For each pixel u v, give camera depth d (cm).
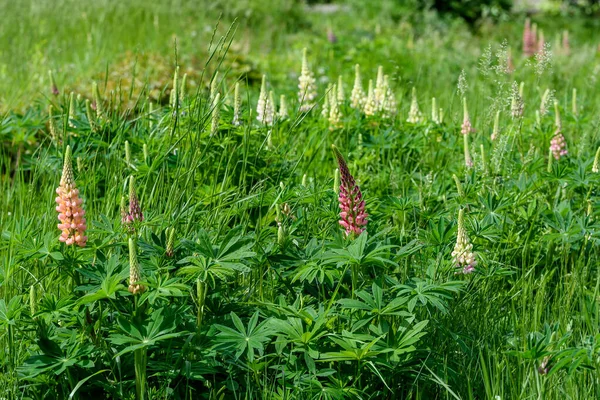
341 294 359
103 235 363
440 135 598
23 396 325
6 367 341
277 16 1405
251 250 353
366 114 625
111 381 320
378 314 319
